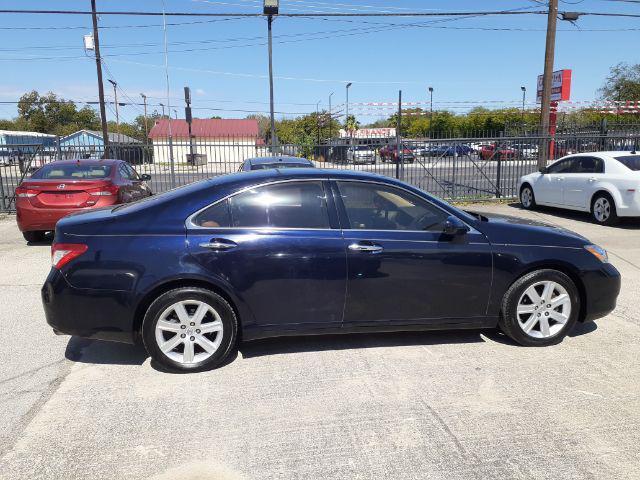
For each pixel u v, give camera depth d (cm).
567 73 2847
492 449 300
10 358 432
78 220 408
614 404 351
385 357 427
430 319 430
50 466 285
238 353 435
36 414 339
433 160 1603
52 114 9119
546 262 438
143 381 387
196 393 367
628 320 522
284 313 408
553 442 307
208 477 276
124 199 898
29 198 857
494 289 434
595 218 1106
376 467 284
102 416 337
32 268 754
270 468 283
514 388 374
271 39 2141
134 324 393
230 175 447
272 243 400
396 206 431
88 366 414
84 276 384
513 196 1552
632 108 2936
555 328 450
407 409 344
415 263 416
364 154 1795
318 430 320
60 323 391
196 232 395
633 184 1018
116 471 281
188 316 395
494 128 4050
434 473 279
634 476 276
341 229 414
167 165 2012
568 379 388
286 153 1798
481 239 431
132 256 385
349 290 411
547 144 1593
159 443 307
